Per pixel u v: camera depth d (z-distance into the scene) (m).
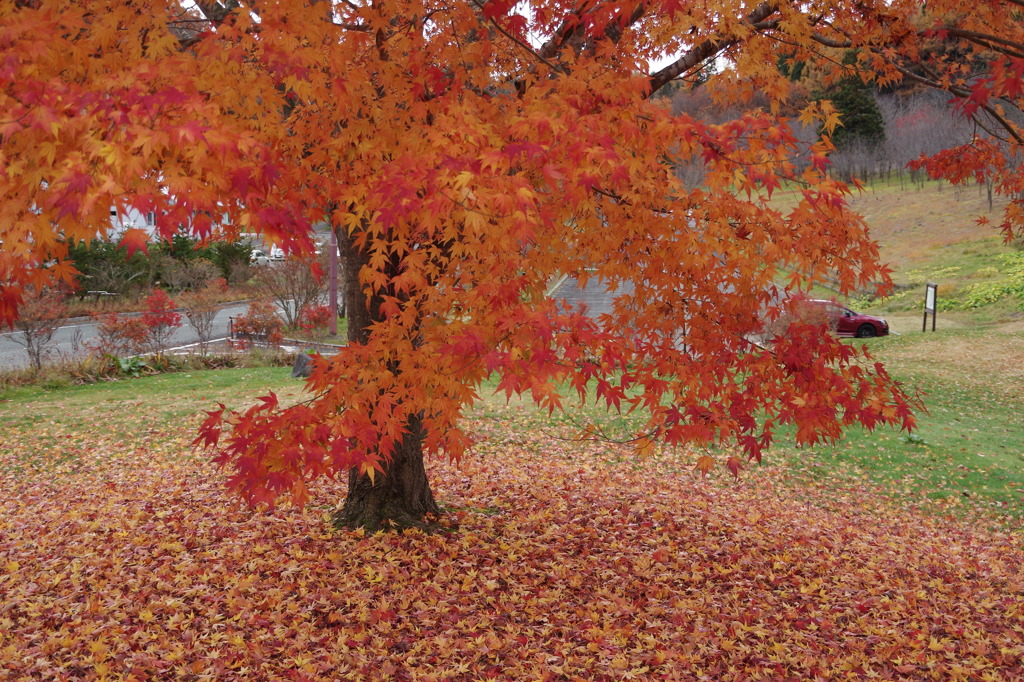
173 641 4.80
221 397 14.83
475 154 3.46
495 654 4.82
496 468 10.43
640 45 5.37
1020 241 34.38
